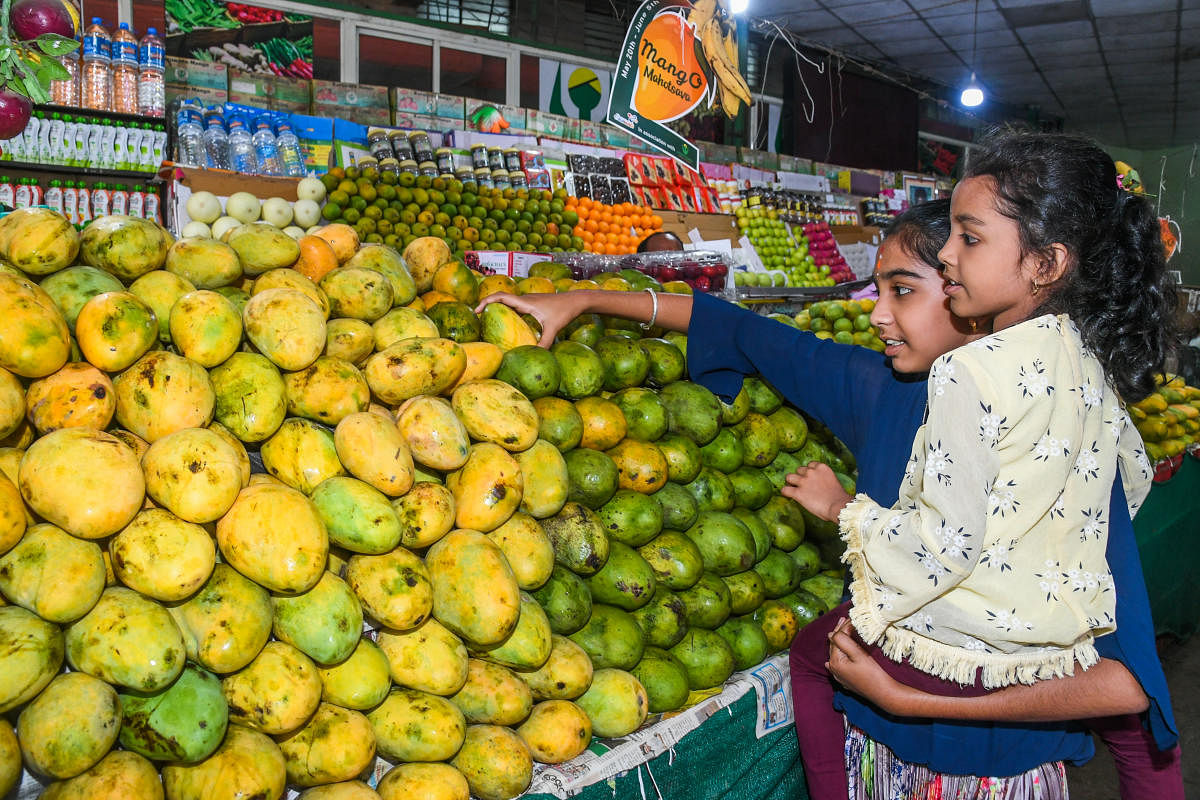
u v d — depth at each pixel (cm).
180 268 154
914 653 133
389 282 173
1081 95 1339
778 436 231
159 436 132
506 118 712
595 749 163
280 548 124
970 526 117
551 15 823
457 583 144
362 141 613
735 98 467
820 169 952
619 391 210
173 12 638
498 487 153
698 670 186
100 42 570
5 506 113
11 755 109
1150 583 382
